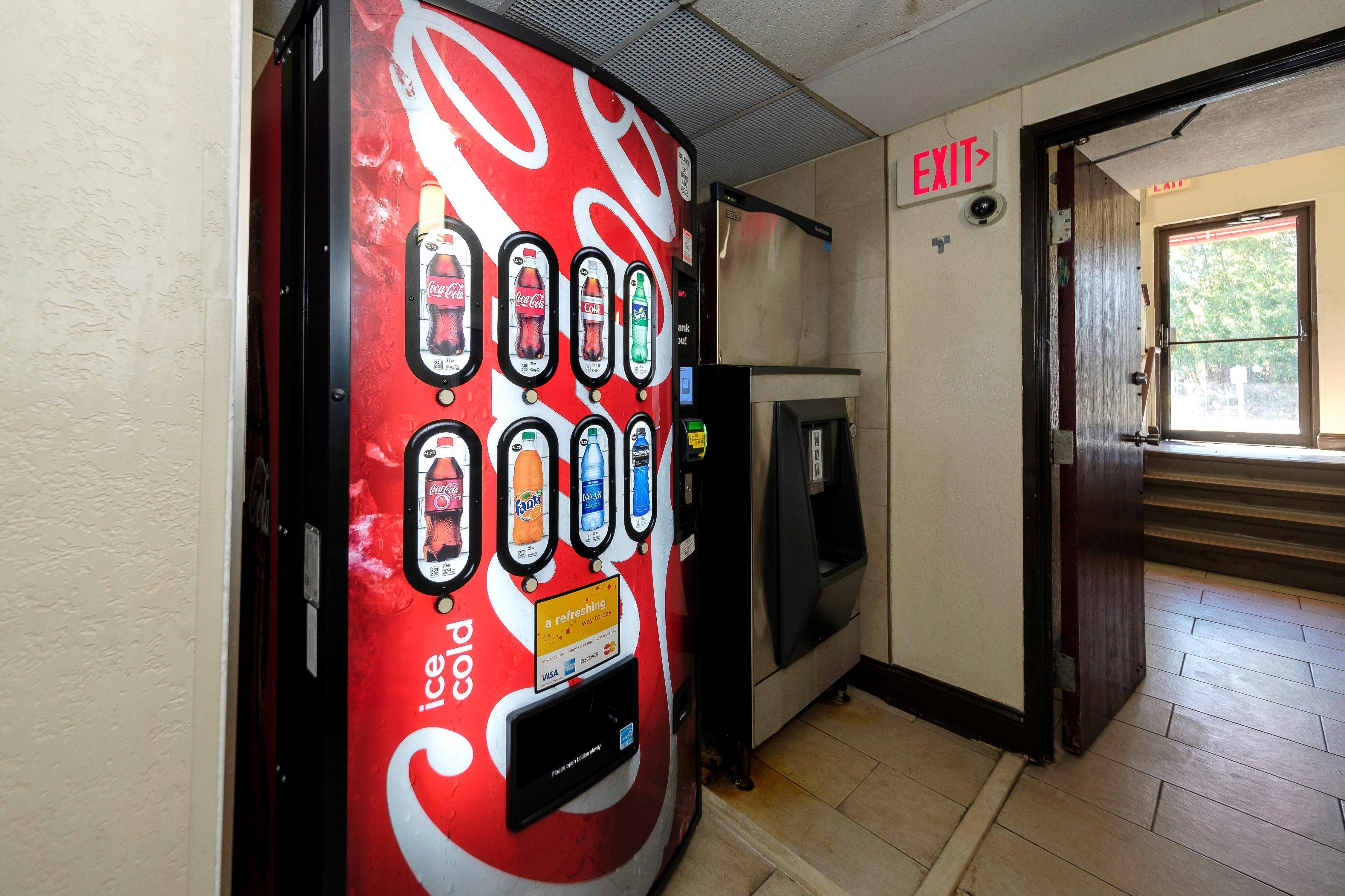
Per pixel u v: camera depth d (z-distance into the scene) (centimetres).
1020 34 163
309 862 86
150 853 50
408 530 89
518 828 102
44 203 44
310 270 85
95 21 45
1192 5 151
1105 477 217
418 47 88
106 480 47
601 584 116
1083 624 198
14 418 43
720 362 191
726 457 187
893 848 160
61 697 45
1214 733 212
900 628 232
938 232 214
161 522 49
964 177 202
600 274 113
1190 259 505
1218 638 291
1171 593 352
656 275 128
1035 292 190
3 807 43
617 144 116
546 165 103
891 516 232
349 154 82
